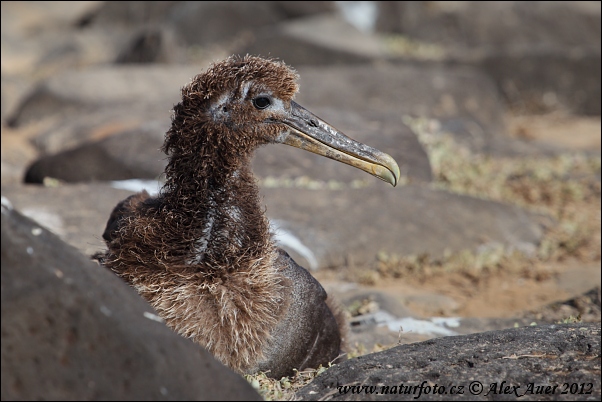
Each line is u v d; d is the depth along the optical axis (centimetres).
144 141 1666
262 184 1541
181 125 772
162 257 739
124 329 518
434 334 1051
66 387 512
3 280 507
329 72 2520
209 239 747
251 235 759
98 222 1305
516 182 1823
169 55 2905
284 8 3444
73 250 541
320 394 603
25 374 509
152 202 796
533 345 632
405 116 2206
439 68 2864
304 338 791
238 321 730
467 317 1127
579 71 2795
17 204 1359
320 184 1587
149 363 517
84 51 3250
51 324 510
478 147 2075
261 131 790
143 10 3534
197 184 754
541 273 1348
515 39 3403
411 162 1730
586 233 1534
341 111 1969
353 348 969
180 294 721
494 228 1486
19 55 3136
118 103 2202
